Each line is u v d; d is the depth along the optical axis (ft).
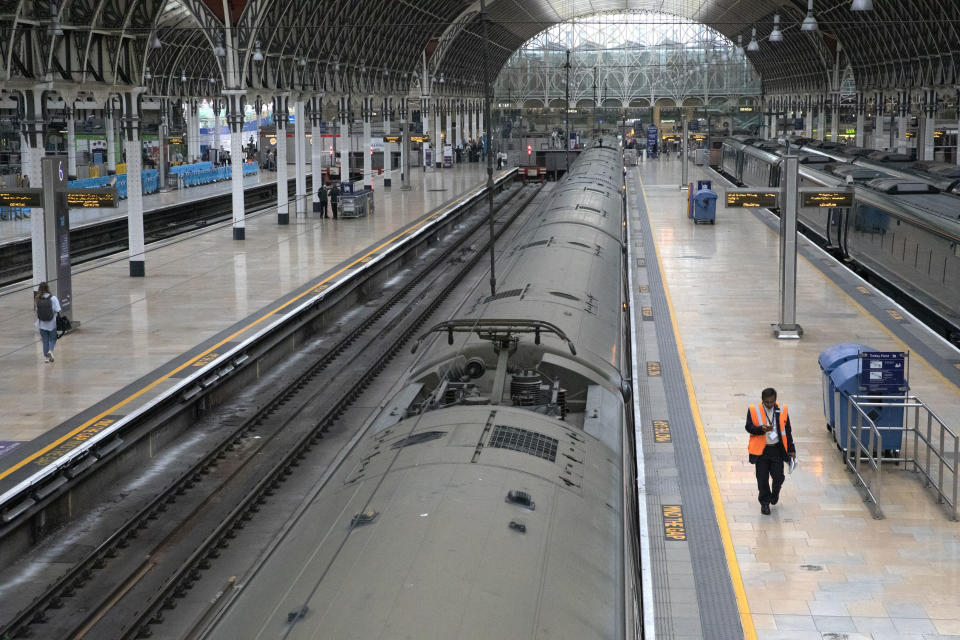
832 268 97.25
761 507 40.81
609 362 39.22
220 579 44.47
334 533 22.24
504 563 19.89
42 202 75.72
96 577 44.68
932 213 82.84
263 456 60.80
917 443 46.09
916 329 71.77
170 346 73.46
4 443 52.70
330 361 84.53
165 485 56.03
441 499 22.41
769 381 59.31
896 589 34.32
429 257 139.03
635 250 109.81
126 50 96.63
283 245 125.49
